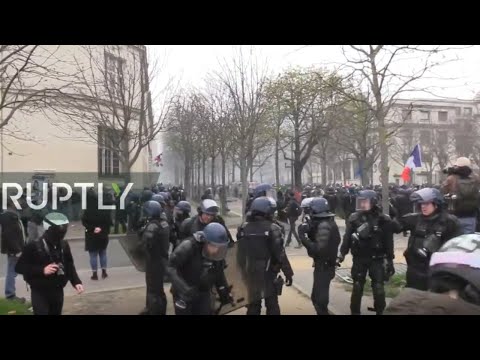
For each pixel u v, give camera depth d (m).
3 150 20.00
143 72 19.30
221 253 4.51
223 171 27.34
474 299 2.00
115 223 14.74
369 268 6.02
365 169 27.05
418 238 5.03
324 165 37.25
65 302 7.42
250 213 5.73
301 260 12.06
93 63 18.19
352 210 20.77
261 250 5.55
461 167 5.85
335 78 12.41
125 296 7.90
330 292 8.20
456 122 49.88
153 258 6.34
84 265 11.35
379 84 9.71
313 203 5.98
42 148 20.81
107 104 18.11
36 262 4.82
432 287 2.14
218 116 27.17
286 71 23.28
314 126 24.19
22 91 8.71
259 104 21.91
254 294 5.53
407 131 40.56
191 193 43.38
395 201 14.94
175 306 4.55
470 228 5.66
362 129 25.06
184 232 6.46
